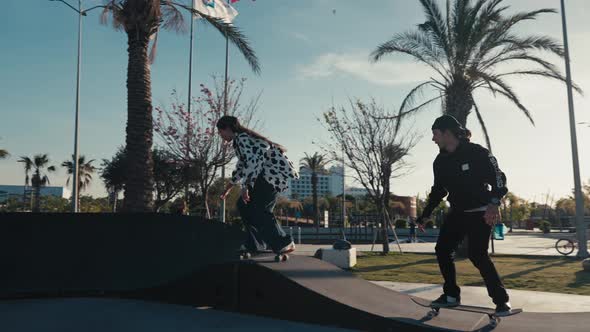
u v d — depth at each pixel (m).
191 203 27.95
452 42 17.14
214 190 28.83
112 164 33.75
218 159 19.80
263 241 4.82
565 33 16.98
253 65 16.12
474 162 3.72
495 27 16.61
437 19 17.27
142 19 13.37
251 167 4.36
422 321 3.75
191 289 5.16
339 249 12.15
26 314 4.73
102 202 58.94
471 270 11.26
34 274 5.95
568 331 3.55
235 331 3.94
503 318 4.03
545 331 3.56
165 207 36.09
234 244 7.37
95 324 4.27
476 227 3.71
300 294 4.27
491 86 16.62
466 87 16.89
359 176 19.22
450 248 3.89
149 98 13.70
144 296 5.61
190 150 19.38
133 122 13.41
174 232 6.73
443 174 3.88
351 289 4.54
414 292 7.62
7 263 5.86
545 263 13.61
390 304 4.28
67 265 6.12
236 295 4.77
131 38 13.67
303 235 37.31
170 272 6.61
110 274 6.26
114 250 6.34
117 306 5.12
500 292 3.60
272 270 4.50
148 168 13.43
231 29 15.48
